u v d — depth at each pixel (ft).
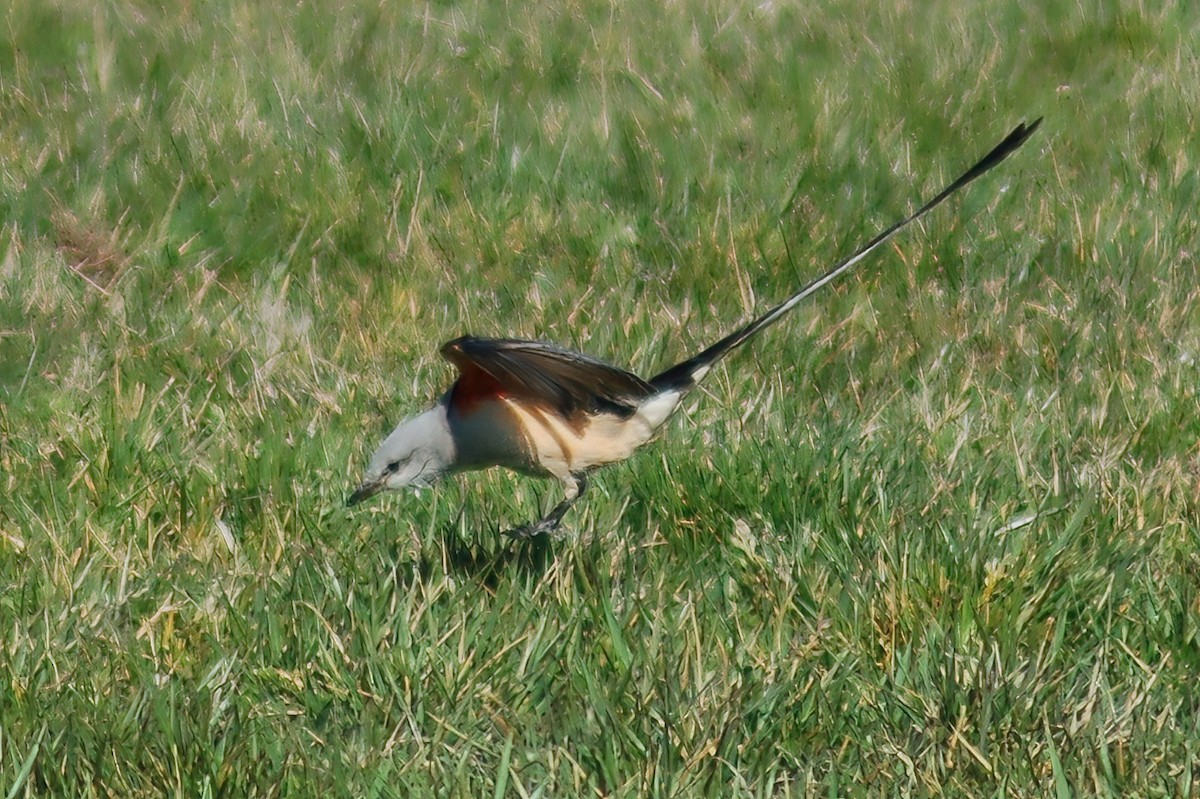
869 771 22.76
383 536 30.76
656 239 48.26
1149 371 38.88
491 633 26.11
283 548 29.76
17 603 27.68
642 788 21.93
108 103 55.31
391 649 25.57
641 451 32.89
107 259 47.03
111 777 22.34
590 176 52.06
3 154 51.52
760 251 46.65
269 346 41.14
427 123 55.16
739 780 21.84
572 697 24.54
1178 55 59.98
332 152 52.26
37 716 23.72
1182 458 34.09
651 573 29.14
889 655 25.88
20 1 64.34
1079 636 26.61
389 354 40.98
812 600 27.63
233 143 52.39
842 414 36.55
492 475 33.50
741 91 58.34
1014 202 50.39
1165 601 27.37
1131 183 50.90
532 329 42.19
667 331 40.98
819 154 52.54
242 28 63.05
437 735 23.21
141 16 64.49
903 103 56.39
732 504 31.63
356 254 47.83
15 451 34.50
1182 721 23.91
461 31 64.08
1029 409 36.55
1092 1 66.13
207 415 37.06
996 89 58.29
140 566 29.37
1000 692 23.94
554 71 59.93
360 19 64.85
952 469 32.65
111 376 38.81
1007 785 21.89
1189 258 46.03
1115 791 21.76
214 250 47.29
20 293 43.32
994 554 28.50
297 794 22.17
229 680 24.94
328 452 34.58
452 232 48.39
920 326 42.34
